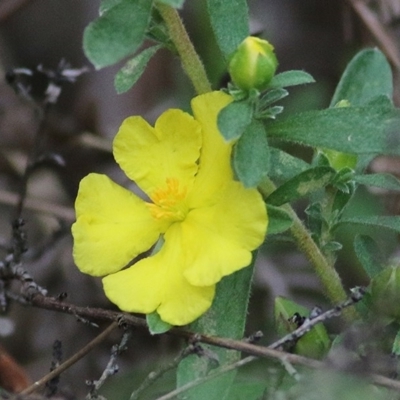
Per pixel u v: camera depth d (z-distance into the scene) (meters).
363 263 0.56
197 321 0.54
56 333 0.63
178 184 0.54
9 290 0.59
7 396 0.55
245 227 0.53
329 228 0.55
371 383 0.54
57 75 0.61
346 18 0.65
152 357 0.61
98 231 0.54
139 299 0.54
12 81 0.61
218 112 0.53
